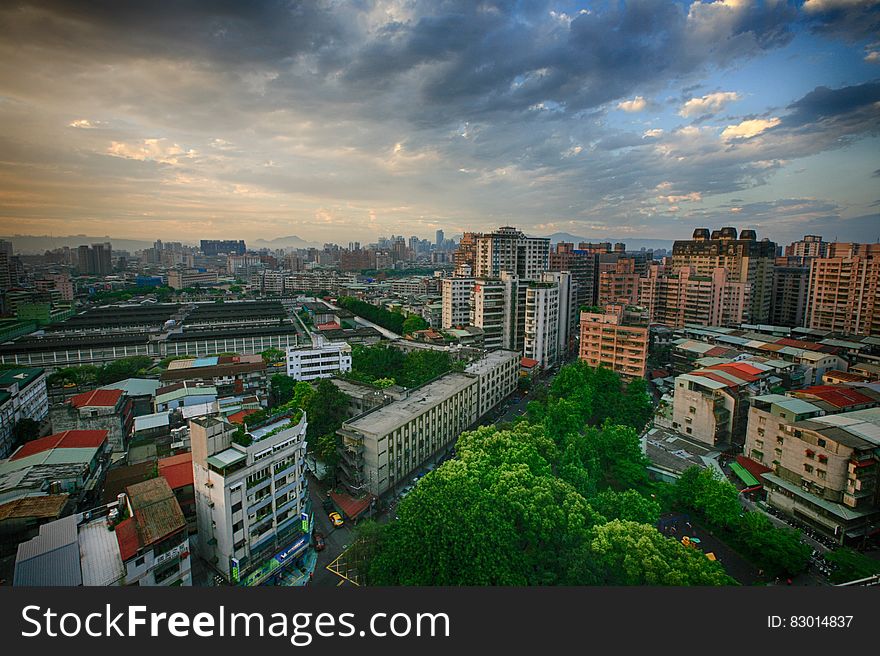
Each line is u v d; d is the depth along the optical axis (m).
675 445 86.19
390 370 121.31
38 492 57.84
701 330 147.88
